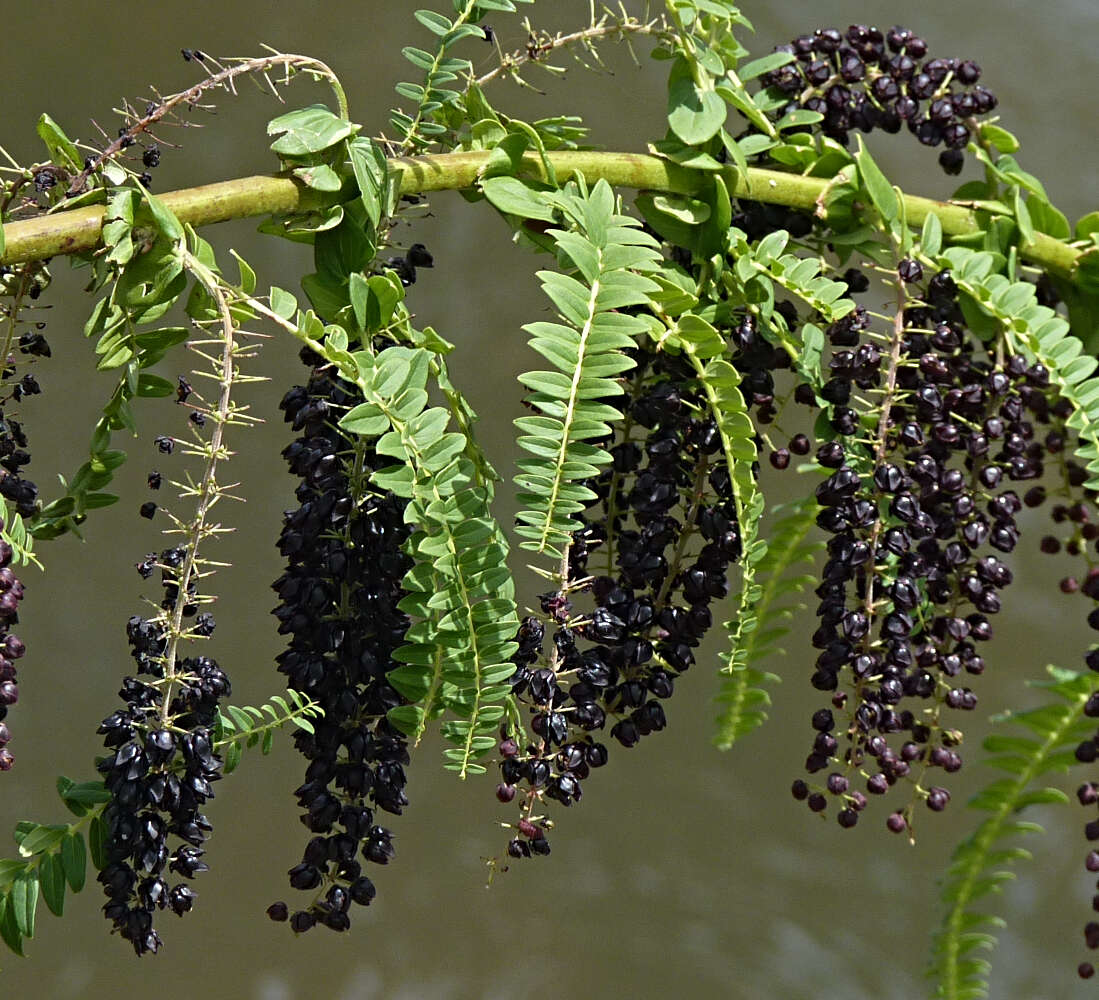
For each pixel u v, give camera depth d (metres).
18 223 1.34
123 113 1.36
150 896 1.34
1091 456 1.39
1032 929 2.73
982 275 1.40
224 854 2.75
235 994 2.68
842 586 1.37
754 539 1.37
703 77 1.40
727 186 1.40
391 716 1.35
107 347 1.37
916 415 1.38
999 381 1.38
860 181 1.41
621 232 1.36
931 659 1.38
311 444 1.36
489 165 1.38
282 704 1.35
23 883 1.35
